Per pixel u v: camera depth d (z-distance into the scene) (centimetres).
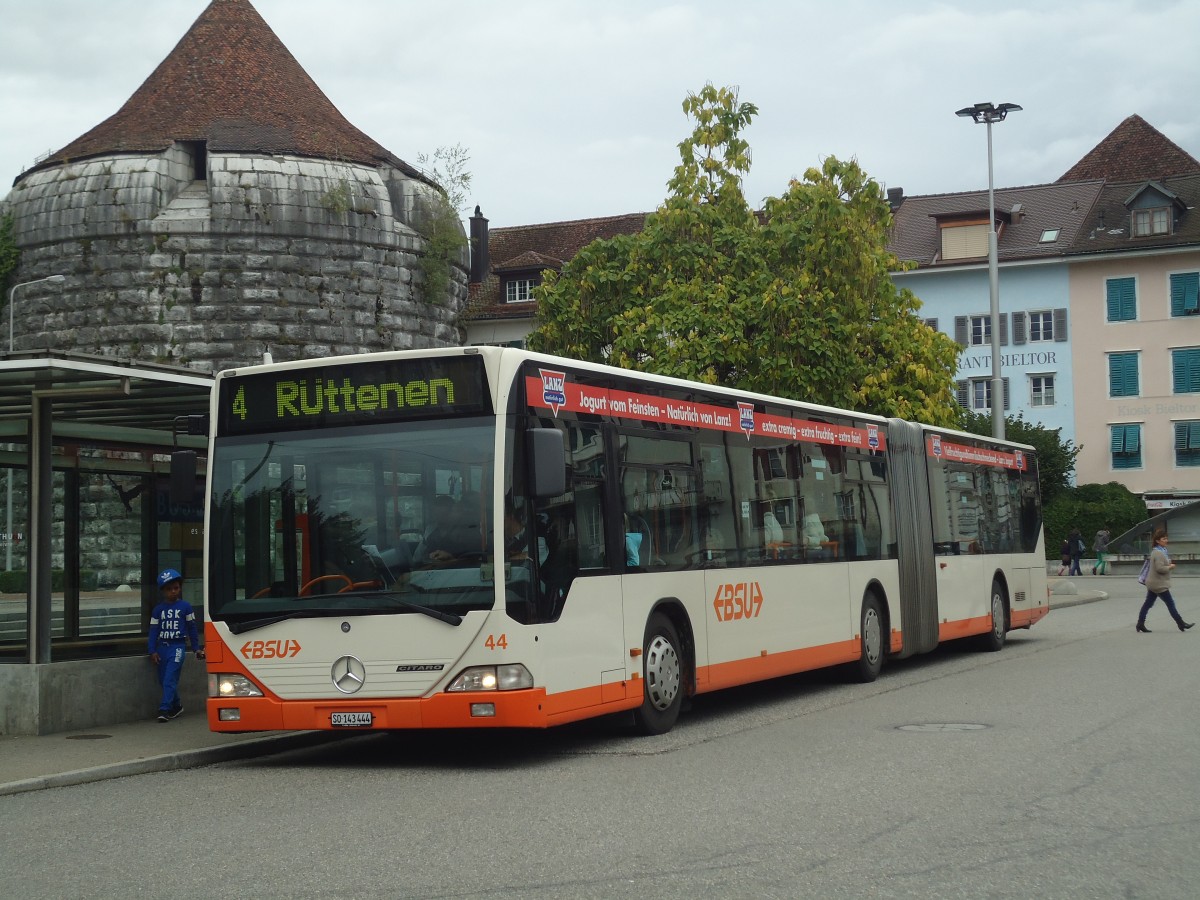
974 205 6925
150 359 3838
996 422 3616
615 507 1241
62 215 3894
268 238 3900
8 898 694
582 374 1219
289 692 1137
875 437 1862
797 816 843
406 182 4188
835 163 3044
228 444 1186
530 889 670
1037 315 6531
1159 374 6381
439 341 4238
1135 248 6341
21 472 1476
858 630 1738
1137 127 7569
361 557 1130
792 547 1584
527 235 6588
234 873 730
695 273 2923
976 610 2152
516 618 1091
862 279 2931
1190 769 995
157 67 4184
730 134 3039
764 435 1549
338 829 852
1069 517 5872
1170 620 2945
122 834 867
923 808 860
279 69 4203
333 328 3962
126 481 1608
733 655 1422
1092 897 639
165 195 3903
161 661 1464
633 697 1245
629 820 848
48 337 3906
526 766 1123
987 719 1311
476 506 1103
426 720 1095
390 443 1136
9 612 1448
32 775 1110
